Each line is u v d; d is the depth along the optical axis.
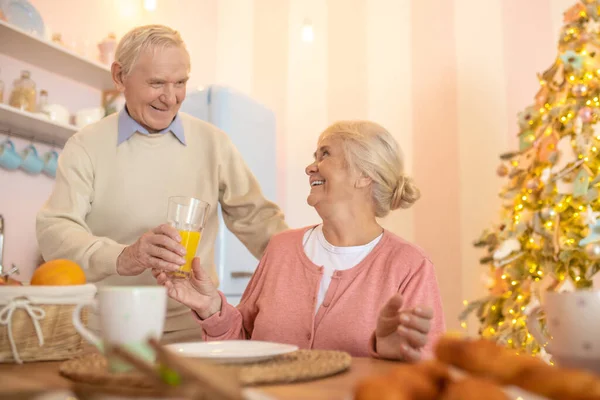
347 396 0.59
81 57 2.47
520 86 2.94
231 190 1.77
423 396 0.51
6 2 2.27
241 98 2.85
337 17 3.43
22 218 2.45
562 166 2.62
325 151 1.39
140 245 1.23
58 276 0.92
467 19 3.10
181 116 1.75
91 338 0.75
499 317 2.28
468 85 3.04
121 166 1.62
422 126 3.11
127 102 1.63
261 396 0.51
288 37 3.53
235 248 2.70
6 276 0.99
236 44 3.65
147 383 0.60
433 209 3.00
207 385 0.47
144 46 1.55
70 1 2.73
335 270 1.30
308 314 1.29
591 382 0.49
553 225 2.05
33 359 0.88
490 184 2.92
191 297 1.22
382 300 1.25
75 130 2.47
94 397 0.59
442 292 2.92
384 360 0.96
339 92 3.36
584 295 0.67
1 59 2.39
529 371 0.53
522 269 2.18
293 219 3.35
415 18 3.22
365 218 1.37
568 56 2.06
